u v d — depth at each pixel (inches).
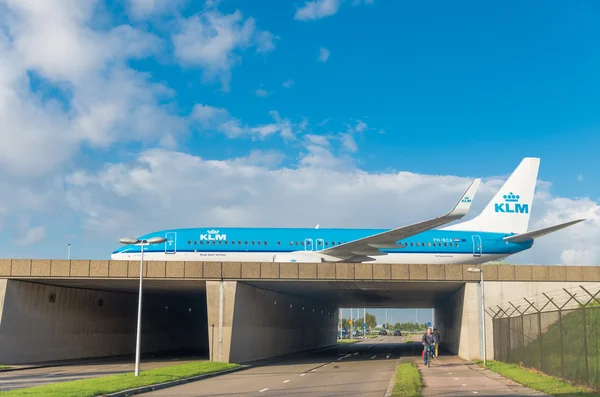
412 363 1277.1
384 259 1775.3
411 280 1461.6
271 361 1606.8
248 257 1731.1
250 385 940.6
